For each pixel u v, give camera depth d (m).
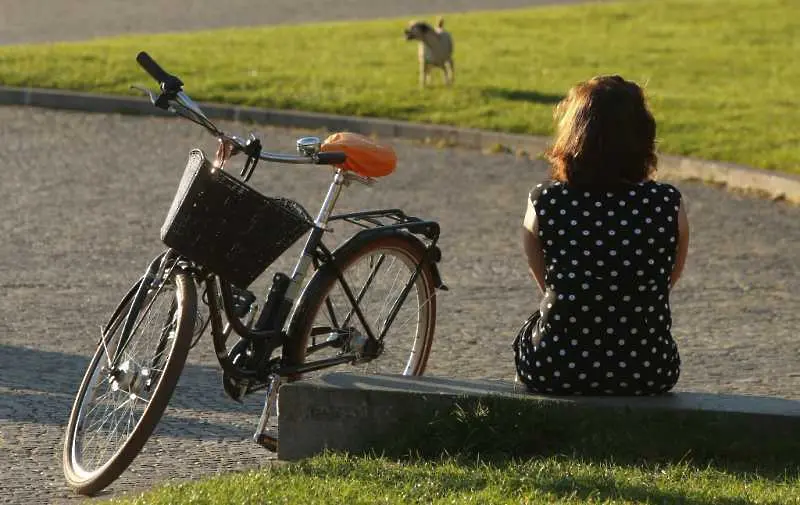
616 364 18.72
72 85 59.22
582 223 18.55
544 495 16.67
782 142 51.16
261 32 81.12
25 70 62.00
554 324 18.80
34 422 21.64
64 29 83.94
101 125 53.34
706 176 47.41
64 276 32.03
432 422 18.77
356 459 18.48
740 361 26.47
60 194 41.16
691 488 17.16
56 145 49.00
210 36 78.75
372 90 60.72
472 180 45.94
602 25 86.44
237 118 56.12
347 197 42.62
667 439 18.59
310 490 16.88
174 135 51.91
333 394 18.92
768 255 36.41
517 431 18.66
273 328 19.59
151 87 59.78
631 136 18.47
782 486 17.44
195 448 20.53
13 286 30.97
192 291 18.05
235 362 19.52
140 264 33.41
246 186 17.33
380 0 99.75
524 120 54.41
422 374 21.89
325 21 89.19
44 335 27.23
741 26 85.88
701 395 19.41
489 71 67.69
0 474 19.09
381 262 20.94
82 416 19.02
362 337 20.75
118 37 78.38
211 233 17.48
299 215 17.89
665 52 75.75
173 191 42.19
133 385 18.39
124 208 39.56
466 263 34.69
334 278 20.02
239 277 17.77
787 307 30.95
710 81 66.62
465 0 100.00
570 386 18.86
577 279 18.53
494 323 29.08
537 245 19.05
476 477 17.42
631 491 16.83
